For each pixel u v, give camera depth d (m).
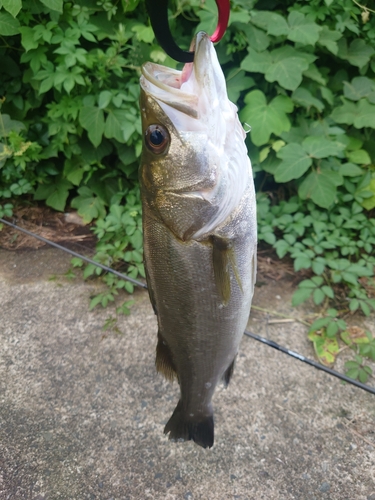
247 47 0.97
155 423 0.63
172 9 0.97
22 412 0.65
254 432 0.61
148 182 0.35
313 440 0.60
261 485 0.55
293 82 0.91
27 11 0.94
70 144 1.07
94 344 0.76
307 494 0.54
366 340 0.75
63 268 0.96
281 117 0.93
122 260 0.95
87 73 0.97
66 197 1.16
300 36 0.91
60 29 0.93
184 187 0.33
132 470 0.57
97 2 0.96
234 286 0.38
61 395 0.67
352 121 0.97
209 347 0.40
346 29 1.02
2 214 1.07
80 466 0.58
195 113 0.32
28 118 1.14
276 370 0.70
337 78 1.06
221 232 0.35
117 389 0.68
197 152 0.32
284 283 0.89
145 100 0.32
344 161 1.03
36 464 0.58
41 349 0.76
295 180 1.00
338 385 0.67
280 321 0.80
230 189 0.34
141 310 0.83
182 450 0.59
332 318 0.74
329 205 0.91
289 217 0.94
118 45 0.94
